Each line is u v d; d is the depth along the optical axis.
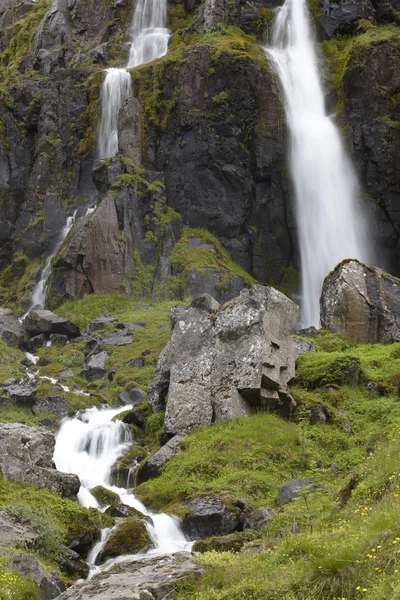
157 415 22.39
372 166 39.59
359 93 40.75
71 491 17.14
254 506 16.62
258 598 10.43
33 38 55.19
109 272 36.44
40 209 42.88
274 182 40.75
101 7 53.06
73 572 14.17
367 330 26.53
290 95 42.25
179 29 49.12
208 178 40.62
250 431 19.80
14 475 16.56
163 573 12.24
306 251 39.88
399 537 10.12
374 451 17.61
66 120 44.56
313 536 11.62
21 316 37.72
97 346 30.62
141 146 41.78
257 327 21.91
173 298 36.38
